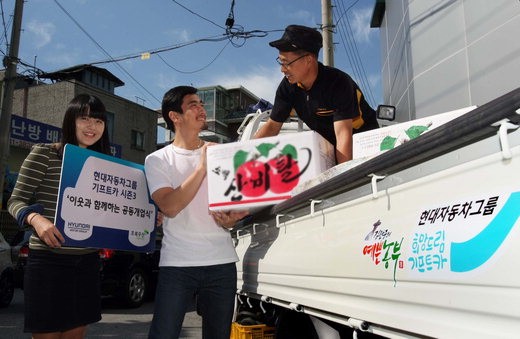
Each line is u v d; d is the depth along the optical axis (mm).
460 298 1175
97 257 2713
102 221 2543
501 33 3137
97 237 2506
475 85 3381
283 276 2375
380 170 1562
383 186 1600
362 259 1637
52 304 2438
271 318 2869
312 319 2137
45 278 2445
